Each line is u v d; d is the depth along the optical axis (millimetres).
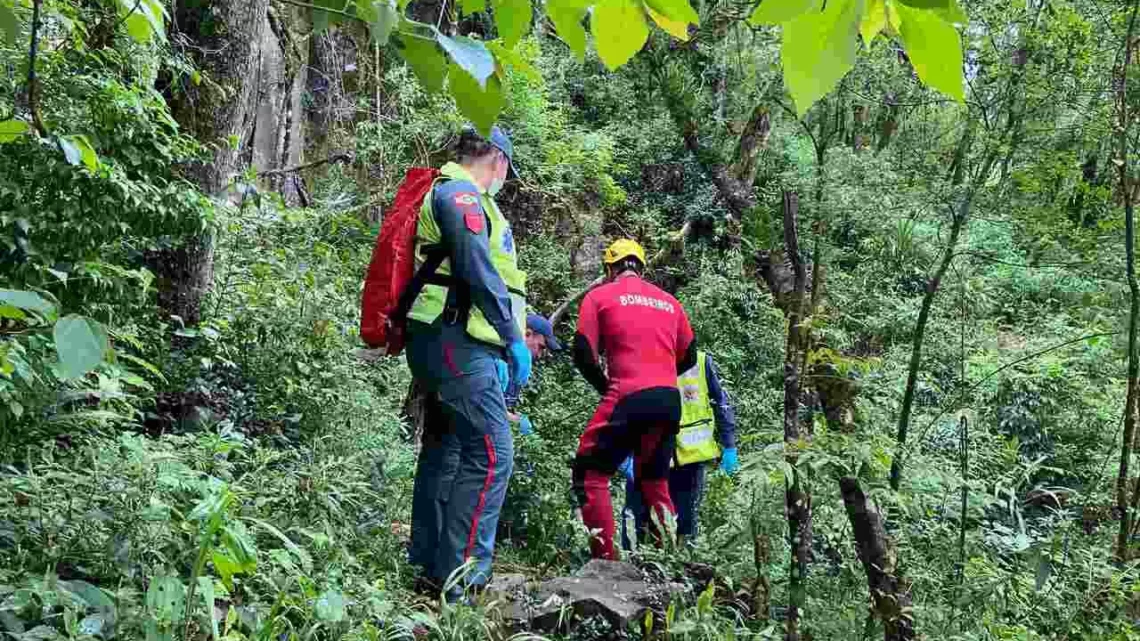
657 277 10688
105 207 3174
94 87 3295
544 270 10484
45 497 2668
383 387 7031
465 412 3600
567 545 5383
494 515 3676
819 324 3090
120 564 2445
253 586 2754
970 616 3312
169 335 4855
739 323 8898
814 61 863
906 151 3787
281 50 9930
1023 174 3811
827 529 3549
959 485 3355
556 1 1138
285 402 5074
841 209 3502
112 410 3355
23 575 2303
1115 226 4223
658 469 4898
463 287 3578
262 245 5695
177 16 5172
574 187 11180
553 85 11375
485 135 1174
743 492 3564
